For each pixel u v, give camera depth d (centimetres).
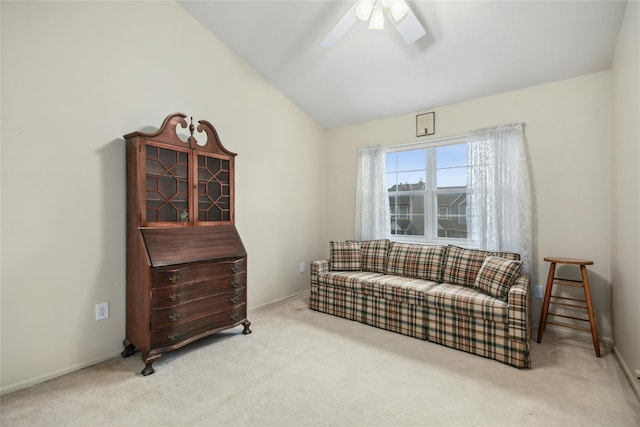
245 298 282
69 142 213
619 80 226
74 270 215
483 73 290
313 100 392
